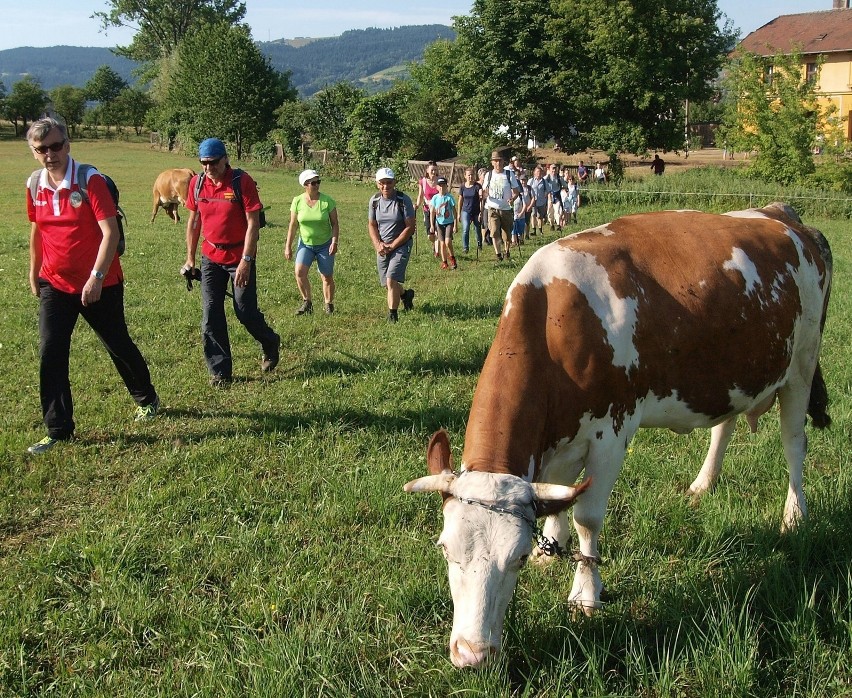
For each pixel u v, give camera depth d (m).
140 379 6.48
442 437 3.47
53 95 87.12
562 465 4.12
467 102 41.34
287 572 4.27
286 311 10.47
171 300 10.77
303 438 6.10
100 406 6.80
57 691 3.47
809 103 29.48
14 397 6.98
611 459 4.08
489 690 3.28
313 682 3.38
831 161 28.50
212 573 4.36
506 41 39.53
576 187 23.02
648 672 3.51
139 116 85.25
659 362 4.21
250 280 7.42
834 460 5.77
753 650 3.46
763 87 29.61
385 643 3.72
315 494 5.28
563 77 38.41
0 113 83.12
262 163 47.78
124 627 3.86
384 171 9.76
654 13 38.19
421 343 8.72
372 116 39.53
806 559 4.30
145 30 83.88
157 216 22.67
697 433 6.31
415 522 4.85
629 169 45.00
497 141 40.75
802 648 3.55
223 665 3.54
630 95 38.66
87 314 6.14
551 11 39.41
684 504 5.02
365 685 3.39
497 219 15.47
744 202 25.78
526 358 3.81
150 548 4.56
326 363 8.03
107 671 3.60
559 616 3.80
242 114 52.84
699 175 29.73
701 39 38.38
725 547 4.55
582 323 3.95
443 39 58.22
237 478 5.44
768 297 4.69
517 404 3.70
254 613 3.93
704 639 3.58
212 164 7.10
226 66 52.94
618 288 4.11
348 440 6.07
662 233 4.54
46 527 4.91
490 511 3.10
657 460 5.67
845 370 7.65
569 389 3.90
